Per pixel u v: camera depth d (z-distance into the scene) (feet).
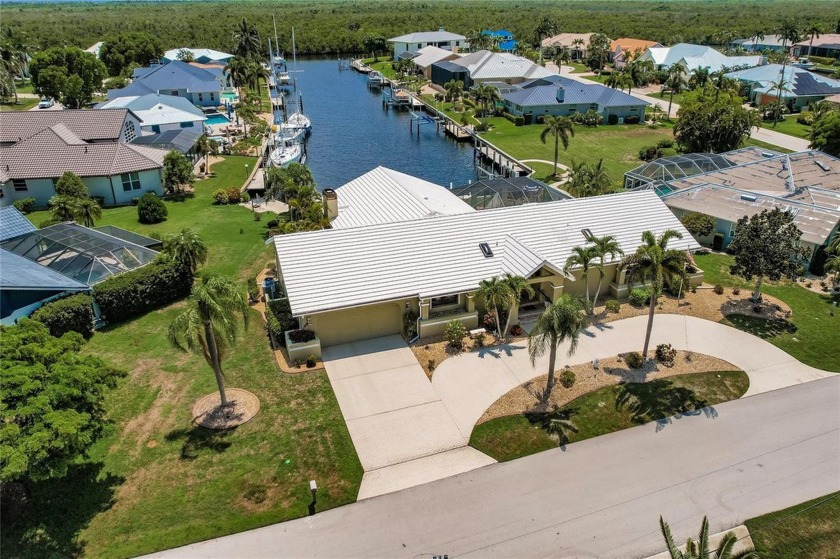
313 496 78.48
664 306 130.31
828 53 502.79
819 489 81.25
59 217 158.30
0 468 62.95
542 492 80.43
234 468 83.97
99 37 545.03
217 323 87.45
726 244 161.68
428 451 87.92
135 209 197.16
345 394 100.42
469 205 163.73
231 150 268.82
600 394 100.53
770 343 116.26
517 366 108.27
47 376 71.61
